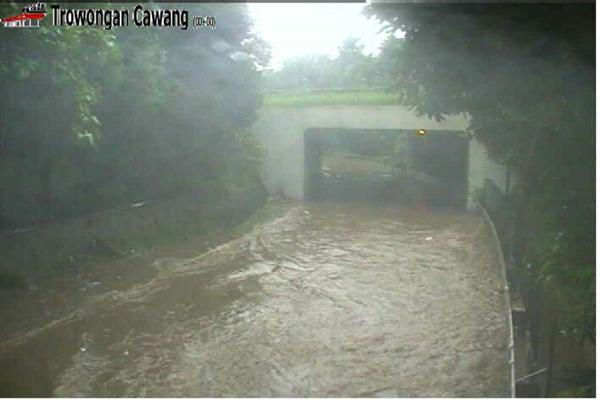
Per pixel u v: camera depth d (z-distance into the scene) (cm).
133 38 1266
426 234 1759
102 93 1141
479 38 605
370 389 780
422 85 776
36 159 1128
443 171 2423
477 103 716
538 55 582
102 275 1228
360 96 2219
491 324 1016
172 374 823
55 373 819
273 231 1788
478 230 1797
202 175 1784
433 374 825
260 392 772
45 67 827
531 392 632
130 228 1424
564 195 652
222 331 984
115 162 1377
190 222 1628
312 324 1020
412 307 1109
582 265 589
